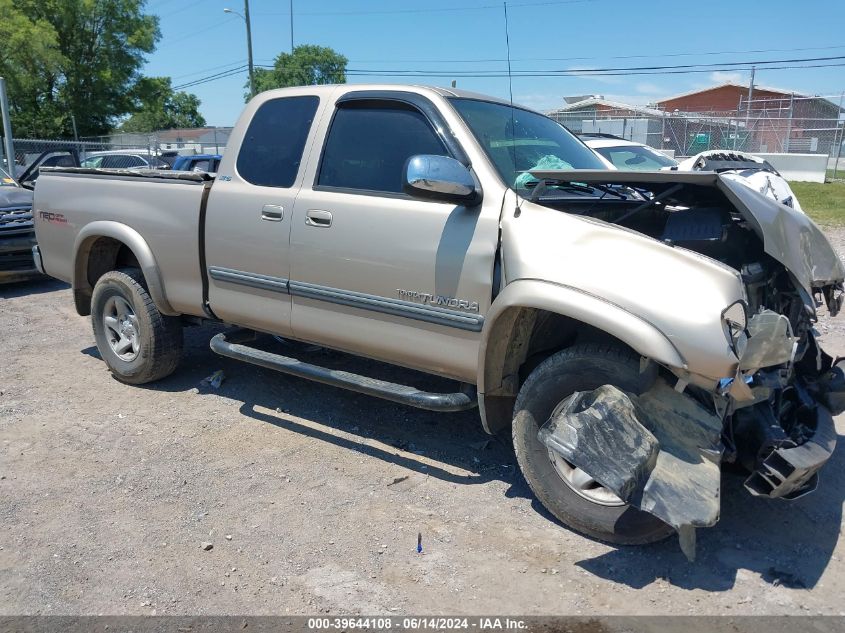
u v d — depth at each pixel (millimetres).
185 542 3486
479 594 3113
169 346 5340
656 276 3098
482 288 3588
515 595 3107
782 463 3072
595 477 3000
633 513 3295
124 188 5230
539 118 4805
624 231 3270
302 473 4184
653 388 3184
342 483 4070
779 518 3686
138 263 5652
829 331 6816
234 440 4609
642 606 3029
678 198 4047
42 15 39062
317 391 5414
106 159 18906
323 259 4160
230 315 4770
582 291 3217
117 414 5016
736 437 3254
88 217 5438
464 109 4062
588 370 3340
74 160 11164
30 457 4359
